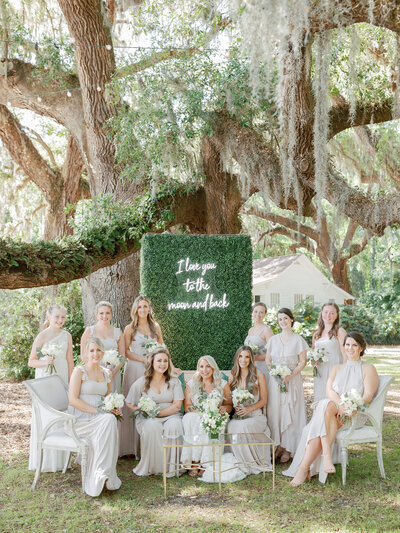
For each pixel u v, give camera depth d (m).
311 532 3.58
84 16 9.48
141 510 4.03
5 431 6.46
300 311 18.22
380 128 11.11
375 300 21.36
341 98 11.36
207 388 5.24
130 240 9.51
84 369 4.79
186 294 6.52
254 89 5.63
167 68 8.99
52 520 3.85
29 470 5.02
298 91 8.16
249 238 6.70
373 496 4.29
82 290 11.14
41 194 16.86
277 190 9.23
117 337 5.62
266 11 4.74
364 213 8.99
